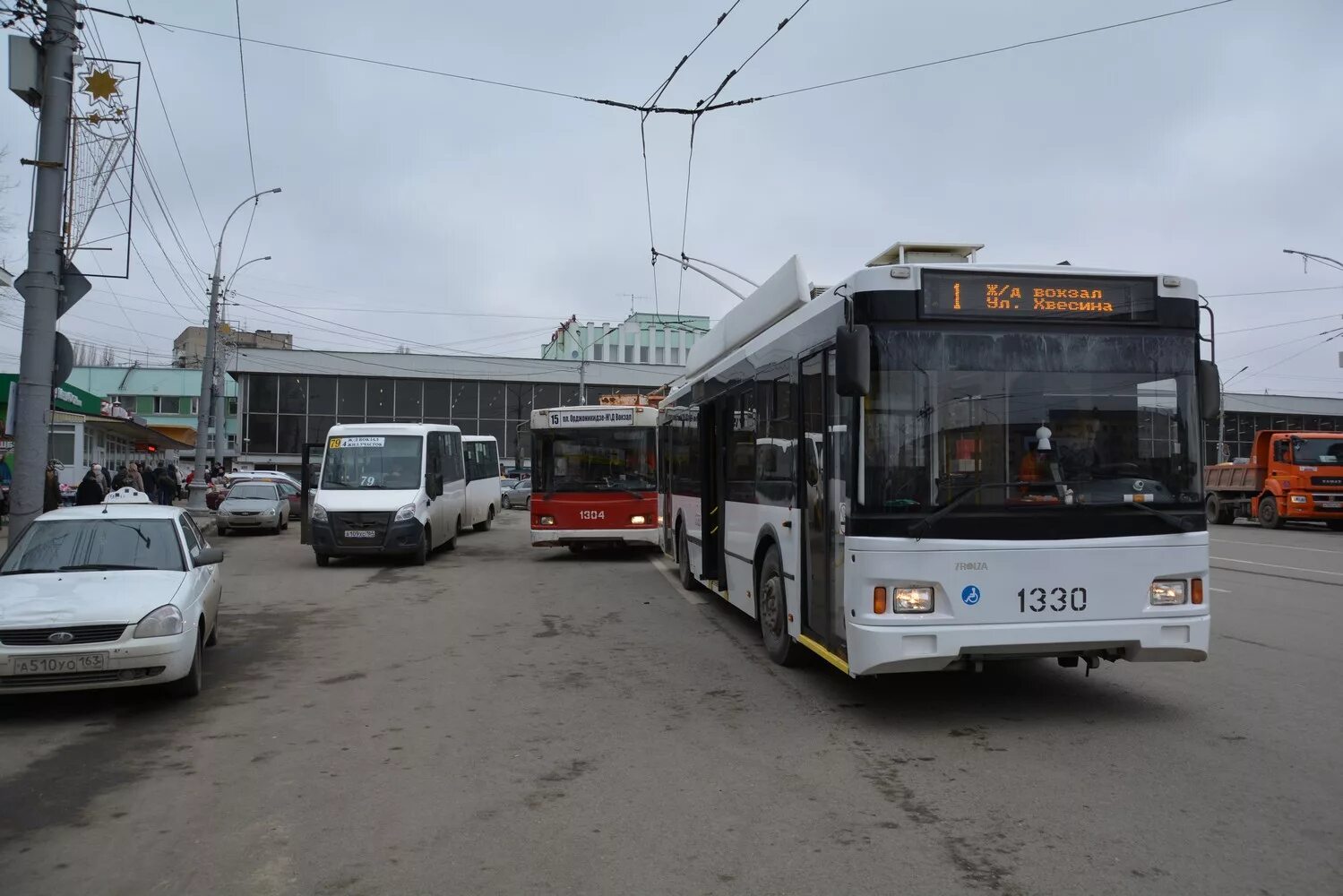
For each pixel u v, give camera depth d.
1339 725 6.52
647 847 4.55
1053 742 6.19
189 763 6.00
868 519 6.21
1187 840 4.50
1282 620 11.02
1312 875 4.11
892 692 7.68
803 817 4.91
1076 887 4.02
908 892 4.01
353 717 7.14
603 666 8.93
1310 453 27.42
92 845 4.66
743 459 10.09
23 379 11.62
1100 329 6.46
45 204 11.77
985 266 6.39
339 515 17.98
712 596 13.77
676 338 66.31
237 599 13.84
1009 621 6.15
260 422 54.31
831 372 7.00
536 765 5.88
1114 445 6.39
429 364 56.22
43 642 6.82
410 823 4.91
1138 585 6.30
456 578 16.33
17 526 11.46
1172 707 7.04
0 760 6.10
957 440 6.24
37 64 11.91
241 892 4.10
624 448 18.83
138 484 25.50
